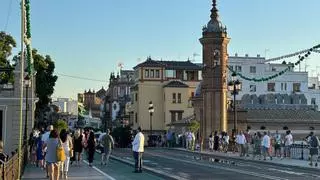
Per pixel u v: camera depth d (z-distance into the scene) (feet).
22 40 61.41
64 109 569.23
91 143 103.14
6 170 47.60
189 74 337.93
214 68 213.46
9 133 154.20
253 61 381.40
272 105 292.61
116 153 164.55
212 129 211.61
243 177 80.53
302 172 91.97
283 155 135.64
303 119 226.38
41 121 232.12
